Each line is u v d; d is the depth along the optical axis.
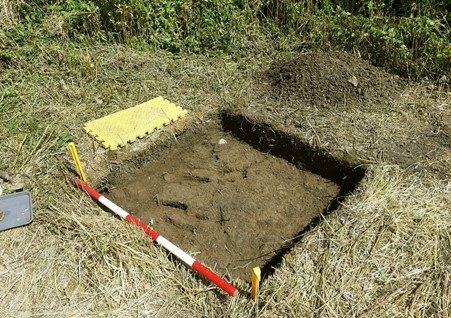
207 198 3.20
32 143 3.29
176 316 2.28
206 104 3.88
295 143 3.49
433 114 3.66
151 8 4.53
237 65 4.34
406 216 2.62
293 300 2.27
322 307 2.22
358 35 4.35
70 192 2.95
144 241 2.60
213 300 2.35
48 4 4.57
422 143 3.34
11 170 3.07
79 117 3.62
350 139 3.40
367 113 3.70
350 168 3.21
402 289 2.29
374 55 4.30
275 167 3.53
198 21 4.59
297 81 3.93
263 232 2.95
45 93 3.81
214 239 2.91
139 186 3.34
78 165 2.99
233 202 3.14
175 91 4.00
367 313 2.19
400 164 3.13
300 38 4.60
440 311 2.19
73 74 4.04
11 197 2.70
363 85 3.90
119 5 4.32
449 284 2.29
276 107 3.80
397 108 3.74
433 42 4.03
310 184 3.35
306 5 4.85
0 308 2.30
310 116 3.66
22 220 2.69
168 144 3.59
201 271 2.38
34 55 4.15
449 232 2.55
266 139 3.66
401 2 4.55
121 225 2.70
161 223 3.05
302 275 2.39
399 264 2.40
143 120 3.62
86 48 4.30
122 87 3.98
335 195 3.22
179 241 2.91
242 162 3.55
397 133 3.46
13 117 3.51
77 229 2.67
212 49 4.50
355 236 2.54
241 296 2.34
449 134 3.43
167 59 4.35
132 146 3.42
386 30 4.29
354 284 2.32
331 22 4.50
